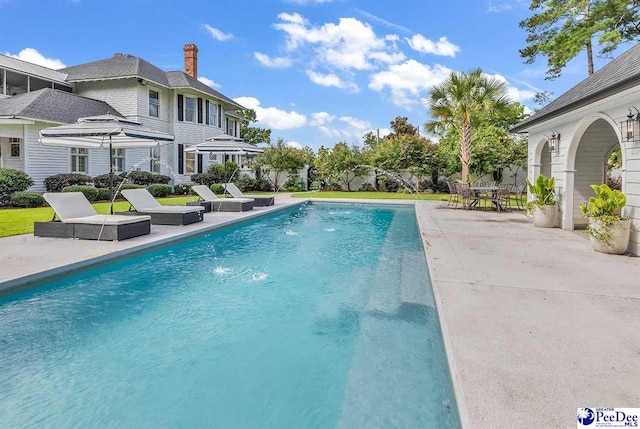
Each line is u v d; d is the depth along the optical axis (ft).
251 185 80.94
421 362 9.82
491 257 18.89
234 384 9.02
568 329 10.05
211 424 7.59
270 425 7.51
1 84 62.28
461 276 15.29
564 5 58.59
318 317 13.06
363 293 15.57
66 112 52.65
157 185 59.16
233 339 11.44
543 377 7.68
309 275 18.52
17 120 45.57
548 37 61.57
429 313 13.23
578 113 26.58
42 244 22.11
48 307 14.15
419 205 49.70
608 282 14.51
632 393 7.11
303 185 85.20
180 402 8.34
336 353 10.44
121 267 20.13
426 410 7.82
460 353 8.68
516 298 12.53
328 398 8.36
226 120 90.27
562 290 13.47
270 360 10.15
